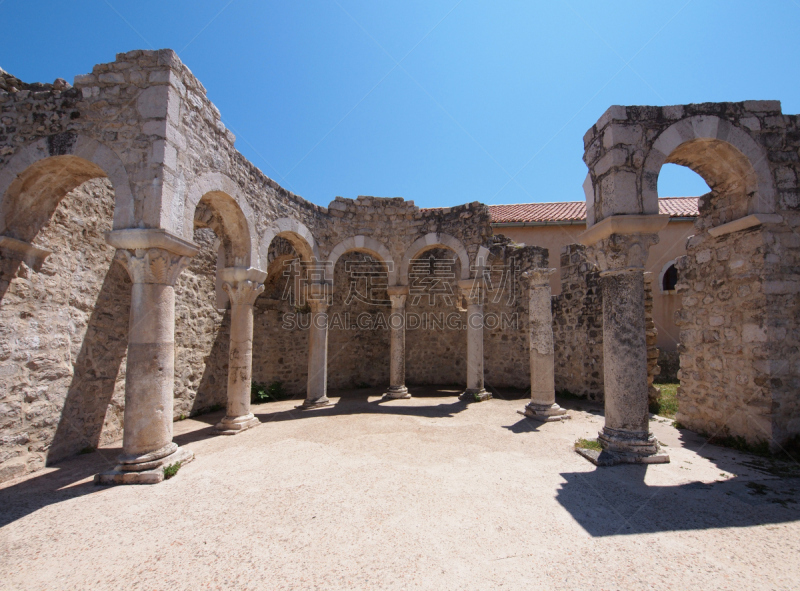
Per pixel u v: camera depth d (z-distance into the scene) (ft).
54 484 15.20
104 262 21.34
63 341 18.74
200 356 30.01
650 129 17.34
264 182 26.37
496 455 17.94
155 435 16.01
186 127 18.08
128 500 13.48
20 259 16.72
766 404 17.56
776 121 18.19
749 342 18.45
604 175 17.67
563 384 36.52
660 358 45.50
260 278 25.52
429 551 10.00
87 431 20.07
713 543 10.27
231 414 24.03
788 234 18.15
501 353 42.27
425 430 22.94
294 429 23.58
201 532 11.23
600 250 17.67
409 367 46.37
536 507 12.45
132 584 8.91
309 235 31.53
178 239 16.47
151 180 16.28
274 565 9.52
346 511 12.35
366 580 8.84
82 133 16.72
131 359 15.89
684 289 22.90
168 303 16.69
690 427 22.17
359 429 23.32
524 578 8.84
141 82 16.80
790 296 17.92
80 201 19.83
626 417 17.06
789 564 9.32
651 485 14.12
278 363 38.78
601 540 10.46
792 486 13.96
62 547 10.55
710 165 19.56
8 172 16.46
